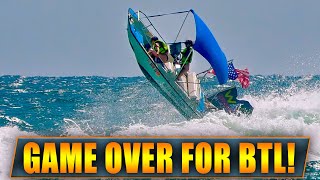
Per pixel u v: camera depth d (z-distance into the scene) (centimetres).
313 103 8306
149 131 6731
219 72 7438
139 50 7225
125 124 7738
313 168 5506
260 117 7275
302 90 9106
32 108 9738
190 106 7306
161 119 8025
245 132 6744
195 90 7319
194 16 7294
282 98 8775
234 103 7394
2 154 5762
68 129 7200
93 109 9275
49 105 10188
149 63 7256
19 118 8588
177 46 7381
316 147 6138
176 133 6694
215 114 7081
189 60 7244
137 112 8512
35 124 8081
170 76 7262
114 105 9462
